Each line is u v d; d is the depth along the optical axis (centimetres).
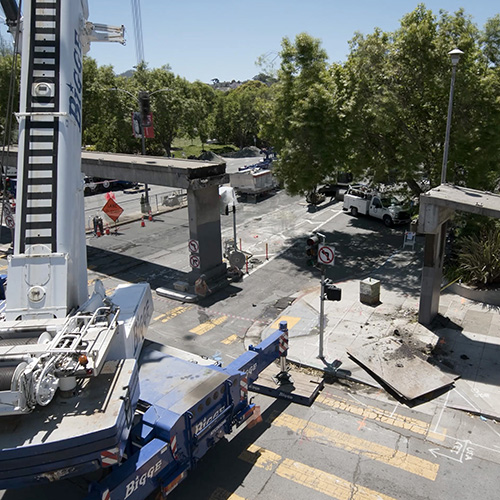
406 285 1855
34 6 904
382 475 884
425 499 821
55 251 855
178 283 1891
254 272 2089
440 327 1452
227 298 1817
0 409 569
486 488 845
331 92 2186
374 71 2048
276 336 1112
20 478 594
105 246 2584
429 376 1172
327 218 3062
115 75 6003
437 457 929
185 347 1441
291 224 2928
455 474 881
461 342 1357
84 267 964
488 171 2033
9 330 734
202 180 1766
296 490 852
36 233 858
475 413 1062
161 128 6328
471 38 1942
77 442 588
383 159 2298
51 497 824
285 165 2342
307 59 2219
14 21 1005
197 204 1789
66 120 892
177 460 761
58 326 735
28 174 870
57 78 893
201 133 7919
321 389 1188
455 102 1964
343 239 2575
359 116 2080
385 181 2497
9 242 2750
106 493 614
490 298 1602
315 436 1005
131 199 4078
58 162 874
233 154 8225
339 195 3525
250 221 3047
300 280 1983
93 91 5466
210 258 1903
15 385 563
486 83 1917
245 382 936
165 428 725
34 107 886
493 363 1245
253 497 840
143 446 723
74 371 629
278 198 3775
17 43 1021
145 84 6297
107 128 6053
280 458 939
